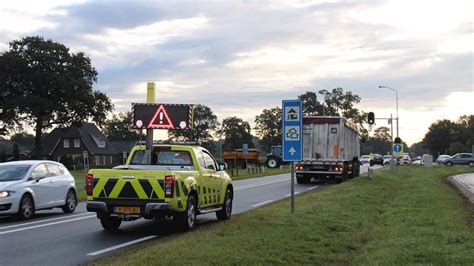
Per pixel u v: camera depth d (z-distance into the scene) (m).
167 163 14.12
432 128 183.12
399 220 13.43
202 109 148.88
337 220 13.40
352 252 9.88
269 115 144.88
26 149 143.38
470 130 169.75
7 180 15.72
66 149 105.56
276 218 13.52
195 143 14.97
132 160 14.52
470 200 20.30
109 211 12.22
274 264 8.41
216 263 8.20
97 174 12.36
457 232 11.14
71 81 78.81
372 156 87.62
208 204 13.85
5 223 14.72
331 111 135.75
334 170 31.45
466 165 74.44
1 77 76.75
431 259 8.49
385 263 8.28
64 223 14.62
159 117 14.73
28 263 9.12
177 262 8.24
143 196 12.07
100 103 83.81
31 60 78.06
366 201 18.58
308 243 10.27
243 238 10.46
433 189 23.98
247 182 35.25
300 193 24.88
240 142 153.50
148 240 11.57
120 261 8.67
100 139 110.75
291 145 14.58
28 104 74.50
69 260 9.37
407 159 93.69
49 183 16.78
